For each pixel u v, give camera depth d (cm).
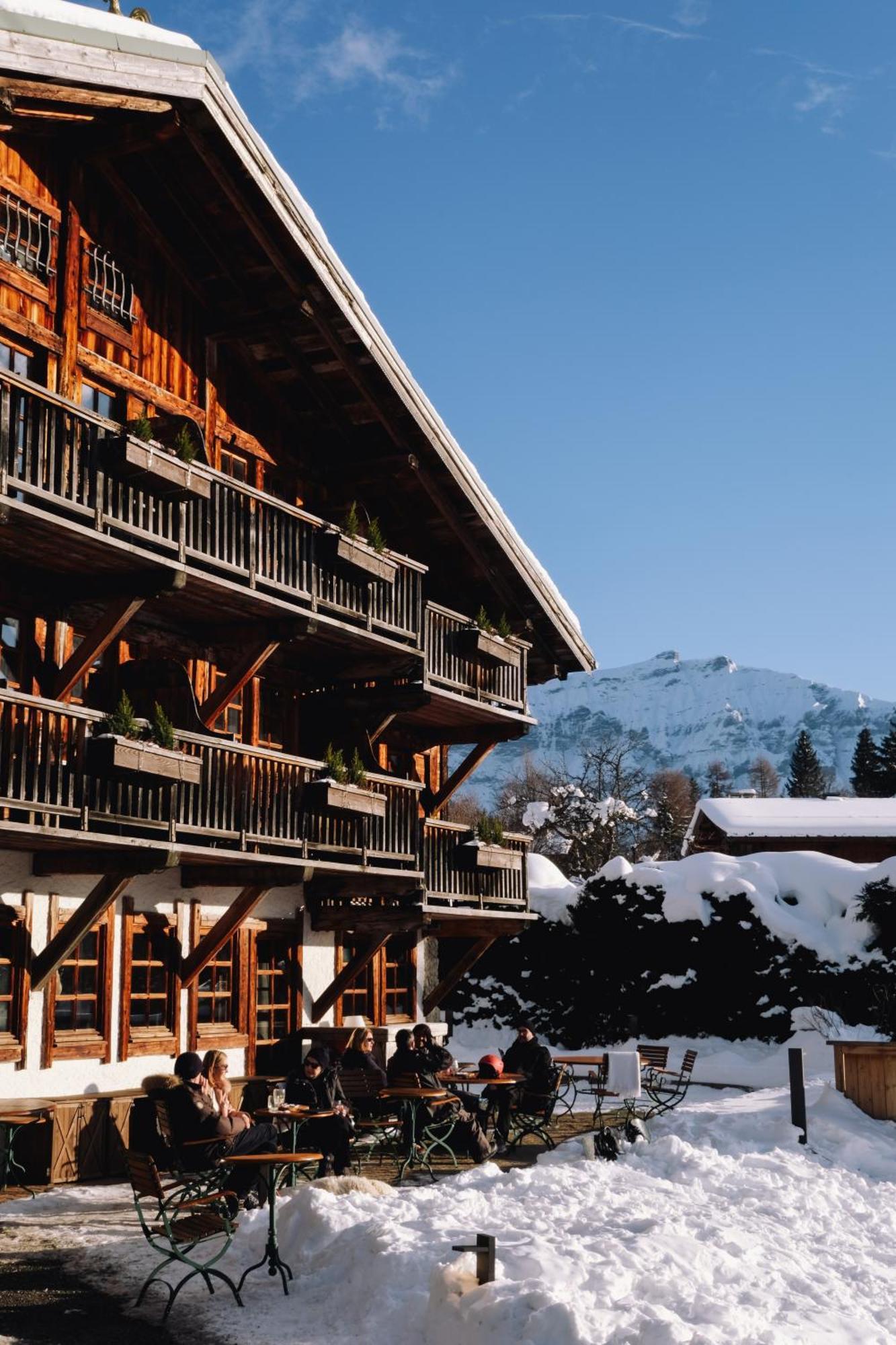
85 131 1512
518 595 2209
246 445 1800
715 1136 1596
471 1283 797
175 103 1486
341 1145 1322
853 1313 852
